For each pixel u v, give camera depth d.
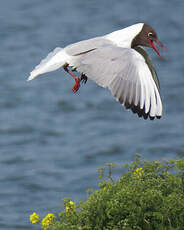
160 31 33.12
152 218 6.93
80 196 14.60
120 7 37.72
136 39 8.46
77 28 33.78
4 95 23.73
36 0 39.25
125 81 6.72
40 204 14.23
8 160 17.33
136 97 6.63
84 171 16.36
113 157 17.62
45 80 25.77
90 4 38.28
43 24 34.34
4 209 13.99
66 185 15.38
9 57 28.80
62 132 19.89
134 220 6.77
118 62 6.86
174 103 22.72
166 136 19.36
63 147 18.47
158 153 18.00
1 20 34.97
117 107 22.52
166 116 21.38
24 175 16.16
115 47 7.15
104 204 7.02
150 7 37.50
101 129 20.25
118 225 6.74
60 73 26.67
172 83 24.94
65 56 7.58
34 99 23.39
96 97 23.69
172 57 28.61
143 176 7.43
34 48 30.19
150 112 6.59
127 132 19.92
